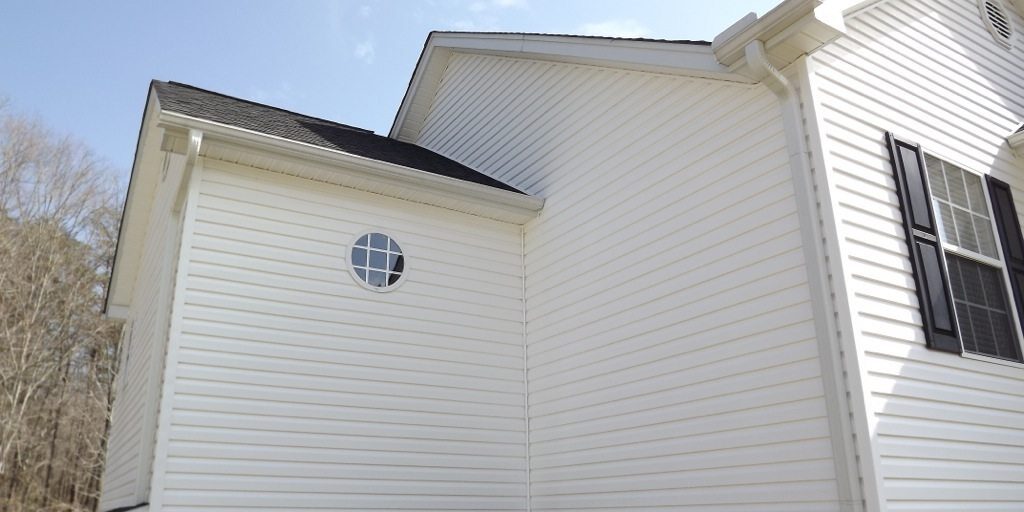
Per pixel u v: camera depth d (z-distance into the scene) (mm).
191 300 5594
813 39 4508
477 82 9211
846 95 4938
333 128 8461
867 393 4039
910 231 4785
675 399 5312
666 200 5766
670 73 5918
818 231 4441
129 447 7270
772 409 4543
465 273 7047
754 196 4977
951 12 6309
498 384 6871
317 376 5980
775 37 4543
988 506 4426
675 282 5520
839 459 4027
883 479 3896
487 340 6953
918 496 4043
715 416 4953
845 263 4309
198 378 5461
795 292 4535
